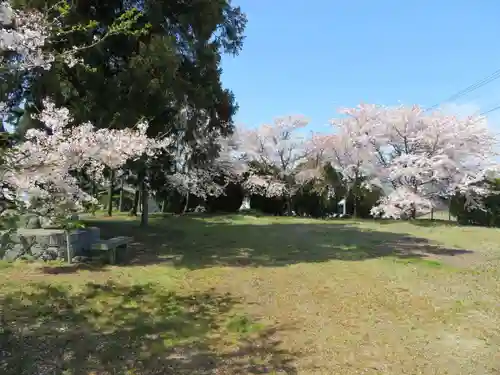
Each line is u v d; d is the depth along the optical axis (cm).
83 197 476
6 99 505
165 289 584
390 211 1952
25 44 357
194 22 907
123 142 513
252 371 343
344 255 891
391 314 505
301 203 2425
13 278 604
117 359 355
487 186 2023
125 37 778
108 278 630
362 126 2219
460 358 382
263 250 934
